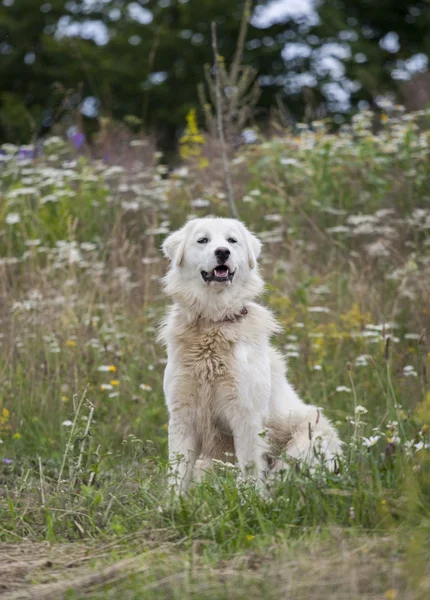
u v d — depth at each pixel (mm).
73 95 30422
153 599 5012
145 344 11422
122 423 10242
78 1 33906
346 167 15195
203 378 7953
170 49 31641
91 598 5129
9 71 32594
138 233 14797
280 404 8500
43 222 14547
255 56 31719
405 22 34781
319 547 5555
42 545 6285
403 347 11391
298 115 30984
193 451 7965
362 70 27969
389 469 6609
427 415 6273
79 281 12867
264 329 8344
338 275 12969
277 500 6414
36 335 11227
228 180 13133
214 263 8164
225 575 5273
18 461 9219
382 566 5156
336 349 11500
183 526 6199
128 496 7023
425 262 12742
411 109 21656
